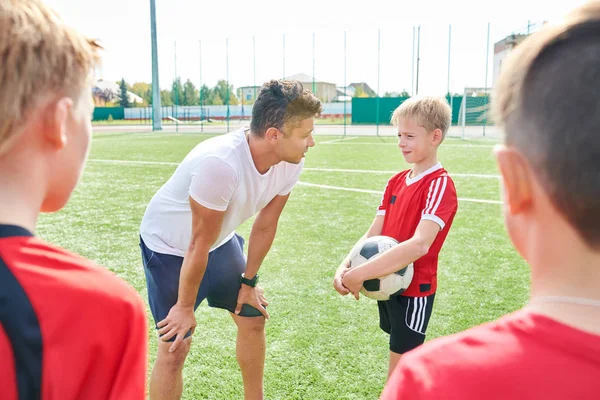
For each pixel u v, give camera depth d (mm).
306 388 3074
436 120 2533
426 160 2617
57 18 930
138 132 31234
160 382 2432
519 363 708
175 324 2365
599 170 624
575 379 672
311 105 2174
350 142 22203
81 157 999
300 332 3801
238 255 2768
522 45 745
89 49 977
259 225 2666
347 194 9273
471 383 727
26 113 863
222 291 2689
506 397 703
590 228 657
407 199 2629
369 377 3199
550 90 664
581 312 690
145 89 75875
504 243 6020
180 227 2488
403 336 2631
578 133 633
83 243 6121
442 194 2473
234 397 3006
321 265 5324
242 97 42438
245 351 2781
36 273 852
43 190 945
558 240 706
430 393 748
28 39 854
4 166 879
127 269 5219
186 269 2291
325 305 4297
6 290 818
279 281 4859
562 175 650
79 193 9398
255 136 2270
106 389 913
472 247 5871
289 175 2553
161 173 12148
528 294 4504
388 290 2514
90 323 876
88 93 999
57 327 841
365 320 4008
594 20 670
